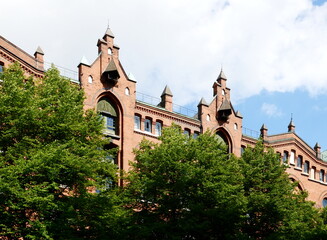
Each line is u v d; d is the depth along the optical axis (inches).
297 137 2423.7
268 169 1702.8
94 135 1339.8
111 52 1847.9
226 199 1395.2
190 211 1368.1
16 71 1318.9
